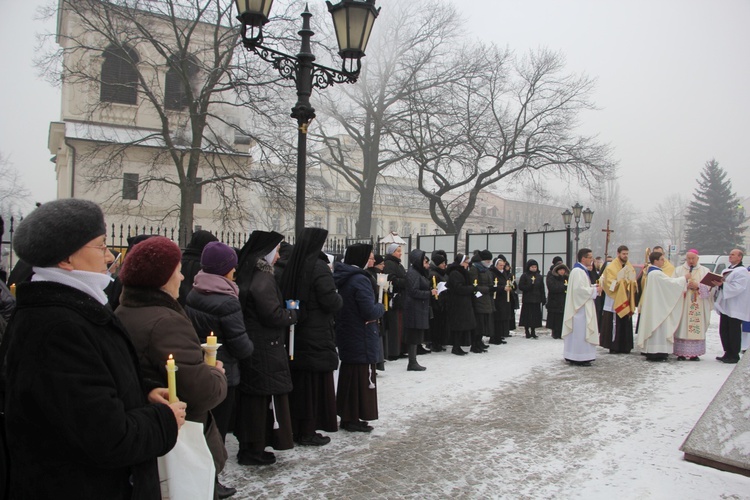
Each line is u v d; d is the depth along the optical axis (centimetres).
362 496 396
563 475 437
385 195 3741
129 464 172
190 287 461
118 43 1938
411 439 527
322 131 2702
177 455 210
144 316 222
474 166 2641
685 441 469
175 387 210
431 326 1059
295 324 500
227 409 398
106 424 162
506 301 1161
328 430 510
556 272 1269
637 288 1067
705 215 5600
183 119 2594
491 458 475
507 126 2742
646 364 921
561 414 613
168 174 2575
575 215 2062
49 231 177
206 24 2291
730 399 462
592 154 2666
